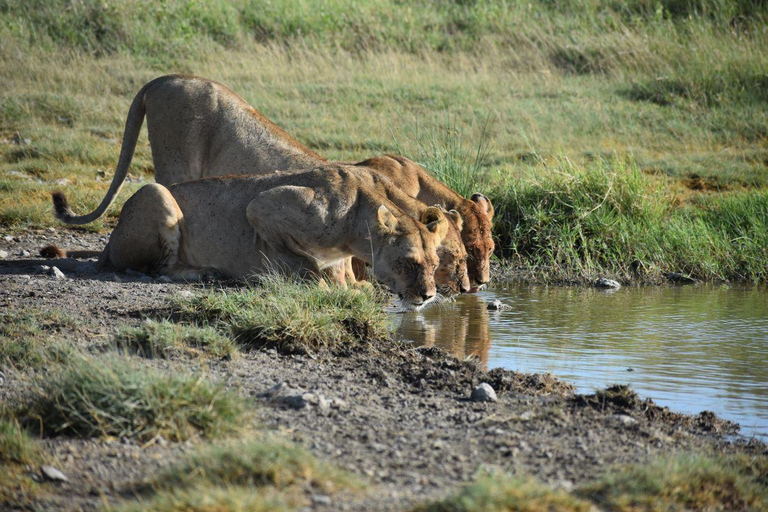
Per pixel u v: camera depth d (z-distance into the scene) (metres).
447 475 5.99
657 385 8.75
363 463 6.14
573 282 14.73
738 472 6.25
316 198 11.72
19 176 19.12
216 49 31.39
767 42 31.03
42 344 8.62
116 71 28.09
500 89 28.62
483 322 11.60
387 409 7.50
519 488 5.29
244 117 14.12
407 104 26.56
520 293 13.80
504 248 16.20
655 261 15.48
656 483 5.79
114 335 8.99
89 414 6.70
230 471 5.66
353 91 27.56
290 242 11.89
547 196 16.67
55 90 26.14
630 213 16.59
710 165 22.05
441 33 34.16
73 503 5.49
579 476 6.08
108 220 17.03
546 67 31.39
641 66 30.75
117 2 32.12
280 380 8.12
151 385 6.80
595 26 33.78
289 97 26.84
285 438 6.54
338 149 22.59
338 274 12.38
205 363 8.40
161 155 14.23
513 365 9.43
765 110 26.55
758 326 11.35
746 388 8.66
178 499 5.22
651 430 7.21
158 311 10.19
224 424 6.66
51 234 16.06
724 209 17.19
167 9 32.81
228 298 10.18
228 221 12.52
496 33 34.00
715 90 28.17
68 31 30.88
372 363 8.96
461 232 12.98
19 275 12.14
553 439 6.88
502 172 19.34
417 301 11.15
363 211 11.69
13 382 7.62
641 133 24.92
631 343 10.43
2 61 27.88
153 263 12.75
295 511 5.18
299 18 33.78
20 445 6.10
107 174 20.25
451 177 16.70
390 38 33.31
